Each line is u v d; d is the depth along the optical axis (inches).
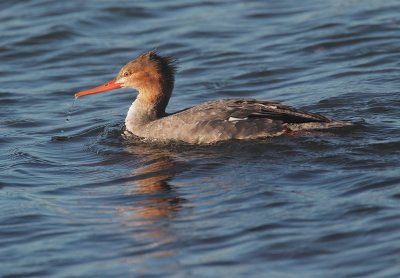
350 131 669.3
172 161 650.2
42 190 618.2
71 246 522.9
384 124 685.9
